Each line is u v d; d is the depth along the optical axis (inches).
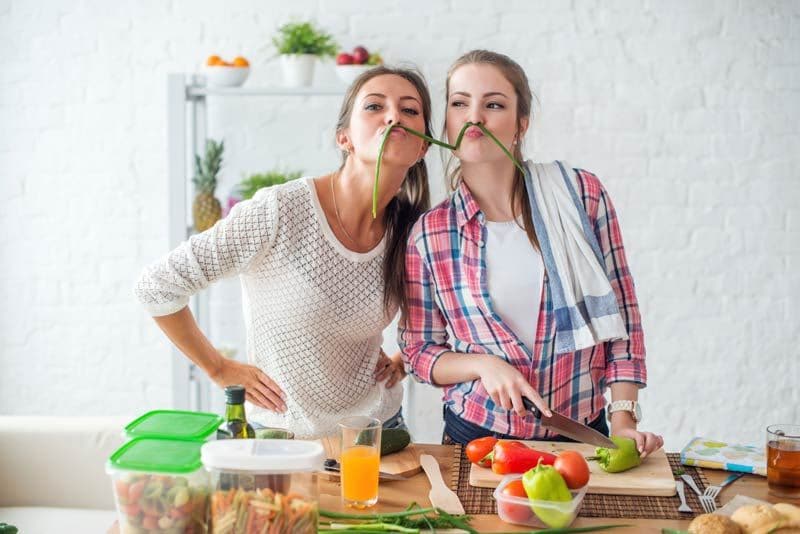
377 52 144.4
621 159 145.7
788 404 148.3
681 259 146.9
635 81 144.5
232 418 62.3
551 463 68.2
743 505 63.1
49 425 102.7
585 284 77.7
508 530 61.1
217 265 77.5
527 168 81.1
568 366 79.0
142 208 149.5
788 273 146.6
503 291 79.0
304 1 145.0
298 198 78.4
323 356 81.7
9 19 147.1
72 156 149.0
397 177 78.7
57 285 150.9
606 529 61.0
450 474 71.4
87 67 147.6
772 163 145.1
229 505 53.6
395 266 82.1
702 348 148.1
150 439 57.6
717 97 144.3
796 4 142.7
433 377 79.7
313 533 54.5
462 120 78.3
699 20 143.3
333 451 75.0
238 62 134.7
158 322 80.7
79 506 101.8
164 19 146.6
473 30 144.2
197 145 143.7
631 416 78.4
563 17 143.7
